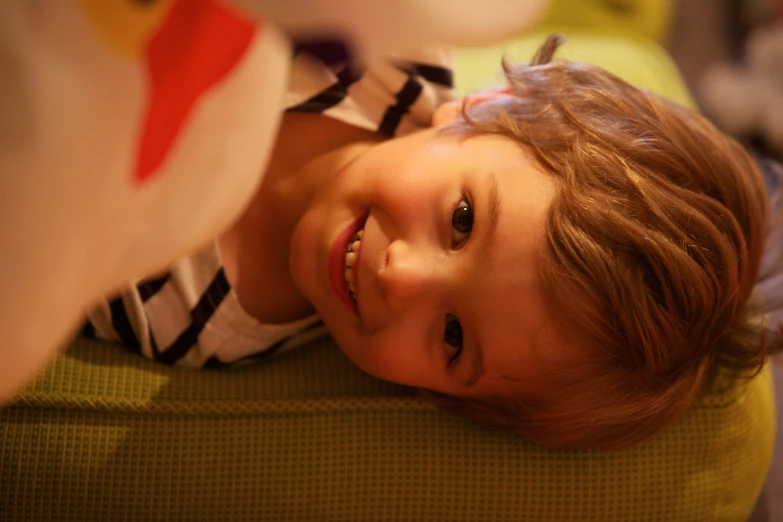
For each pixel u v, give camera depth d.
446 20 0.35
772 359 0.67
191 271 0.64
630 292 0.59
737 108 1.05
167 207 0.44
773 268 0.68
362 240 0.61
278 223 0.66
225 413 0.61
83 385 0.61
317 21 0.35
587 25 0.91
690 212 0.61
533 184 0.60
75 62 0.35
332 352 0.66
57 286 0.40
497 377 0.61
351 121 0.67
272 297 0.67
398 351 0.62
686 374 0.62
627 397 0.61
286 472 0.61
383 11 0.35
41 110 0.35
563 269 0.59
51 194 0.37
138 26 0.37
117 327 0.63
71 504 0.60
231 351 0.65
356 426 0.62
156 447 0.61
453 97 0.69
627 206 0.60
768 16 1.12
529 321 0.59
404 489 0.62
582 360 0.60
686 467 0.63
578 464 0.63
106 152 0.39
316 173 0.66
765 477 0.68
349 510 0.62
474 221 0.60
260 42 0.44
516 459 0.63
